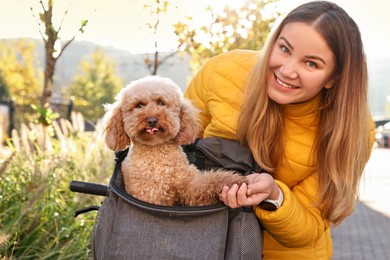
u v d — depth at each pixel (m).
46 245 2.00
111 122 1.19
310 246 1.31
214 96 1.29
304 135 1.23
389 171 7.79
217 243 1.01
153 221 1.02
